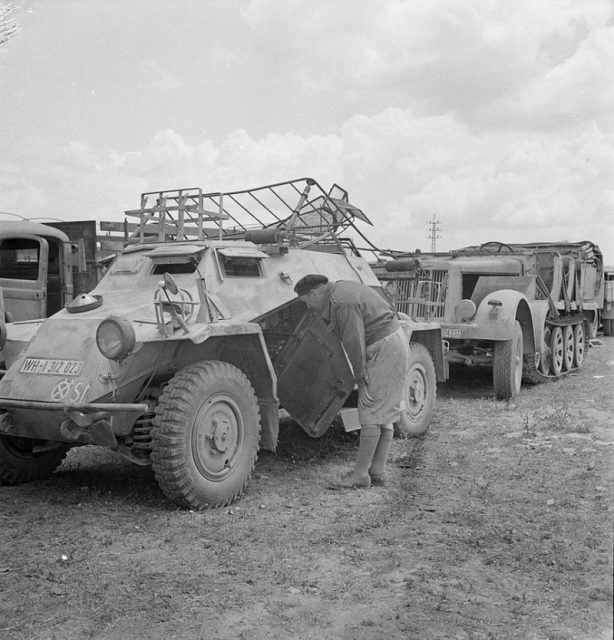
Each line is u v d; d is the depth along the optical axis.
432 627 2.53
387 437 4.59
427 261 9.04
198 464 4.02
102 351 3.88
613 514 3.78
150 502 4.21
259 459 5.30
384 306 4.64
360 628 2.54
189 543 3.49
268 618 2.64
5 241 8.38
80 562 3.23
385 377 4.52
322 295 4.61
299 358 5.06
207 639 2.49
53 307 9.09
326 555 3.30
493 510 3.93
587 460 5.07
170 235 5.91
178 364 4.38
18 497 4.35
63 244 8.95
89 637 2.52
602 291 12.45
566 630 2.46
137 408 3.82
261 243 5.25
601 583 2.85
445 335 8.26
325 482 4.67
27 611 2.73
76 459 5.36
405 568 3.12
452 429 6.38
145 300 4.69
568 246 11.34
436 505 4.07
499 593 2.81
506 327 8.00
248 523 3.81
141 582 2.99
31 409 3.91
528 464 4.98
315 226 5.88
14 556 3.31
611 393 8.54
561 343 10.23
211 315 4.37
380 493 4.40
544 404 7.76
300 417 5.17
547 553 3.22
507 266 9.52
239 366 4.68
